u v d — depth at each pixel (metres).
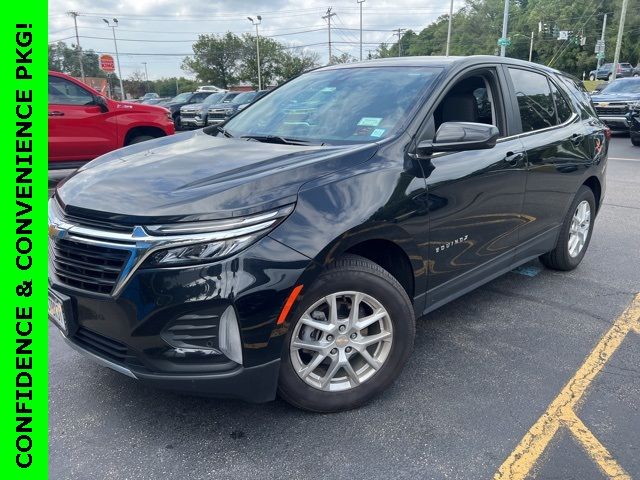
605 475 2.51
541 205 4.30
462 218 3.42
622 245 6.00
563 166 4.45
